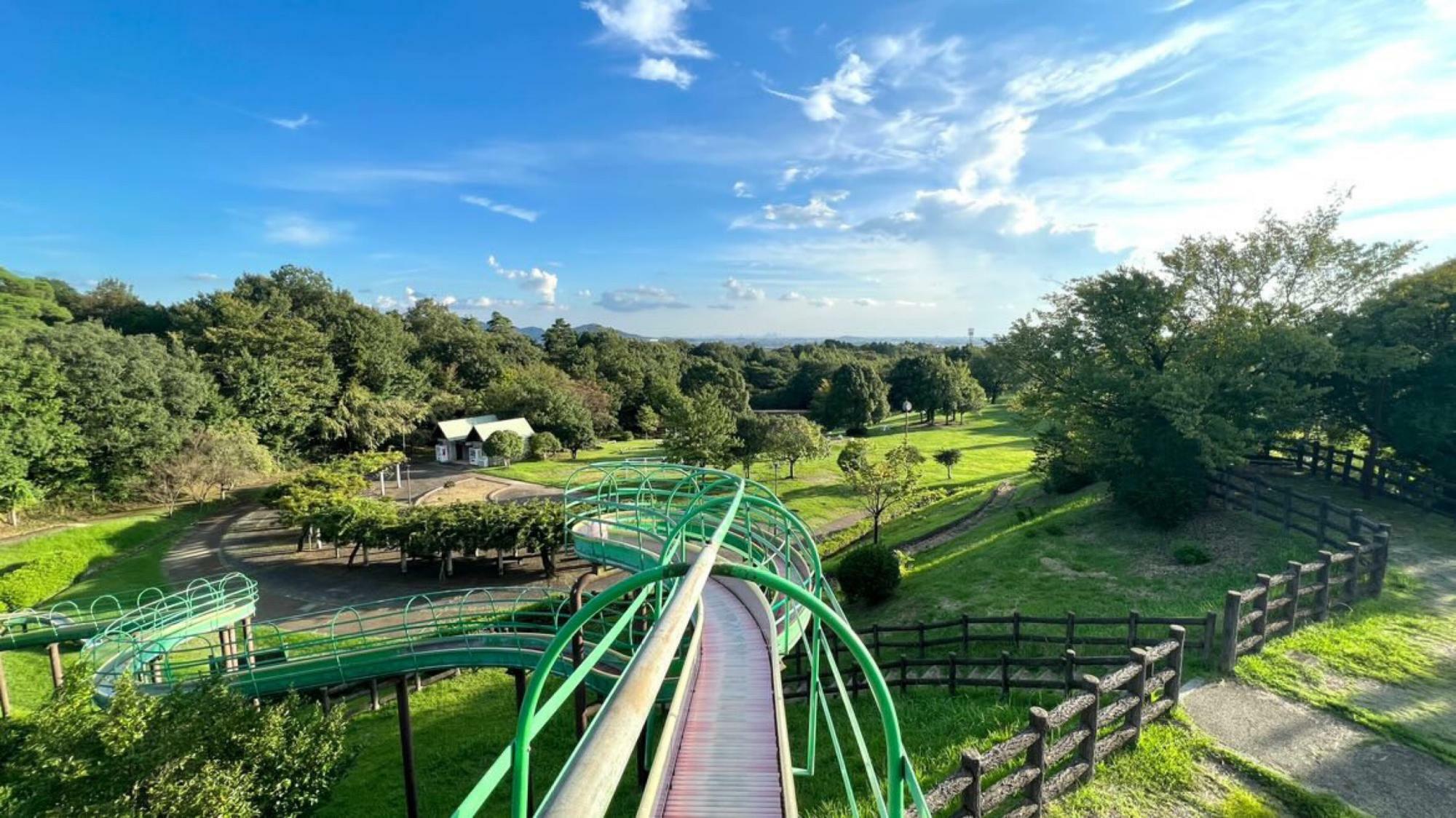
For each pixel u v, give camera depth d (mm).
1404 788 6785
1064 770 6840
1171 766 7113
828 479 43062
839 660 14039
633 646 11805
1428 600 11281
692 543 13359
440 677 18594
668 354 102188
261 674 13172
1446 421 15438
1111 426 17797
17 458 31688
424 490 44656
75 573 28391
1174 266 18516
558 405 61219
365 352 60219
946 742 8734
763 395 91062
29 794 8094
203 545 32656
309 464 51625
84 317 60781
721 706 5551
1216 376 16141
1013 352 20016
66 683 9156
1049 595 14023
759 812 4000
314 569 29094
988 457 47906
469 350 76188
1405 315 15797
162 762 8156
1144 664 7504
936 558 19844
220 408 44938
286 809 9117
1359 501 17141
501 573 28312
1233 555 14375
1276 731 7805
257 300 62656
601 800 1442
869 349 146500
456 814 2105
